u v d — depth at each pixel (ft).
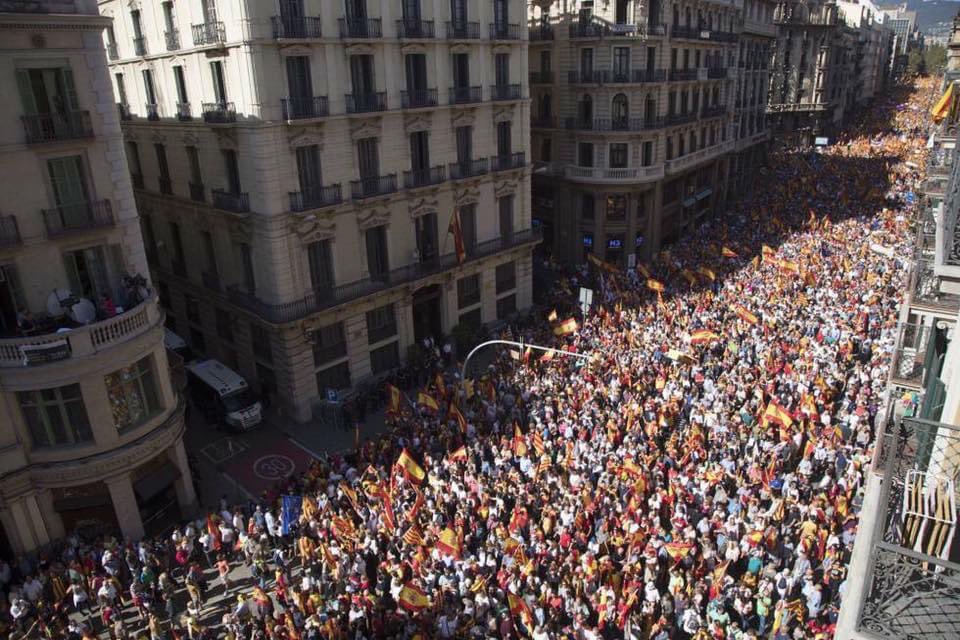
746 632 61.72
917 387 68.18
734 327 123.75
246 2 98.68
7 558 83.41
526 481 85.46
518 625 66.23
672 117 188.96
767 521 73.26
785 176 275.80
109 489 84.64
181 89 118.62
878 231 174.40
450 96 129.90
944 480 32.78
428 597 67.51
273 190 108.47
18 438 79.36
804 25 330.75
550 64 182.09
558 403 101.45
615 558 72.79
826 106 355.77
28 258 79.41
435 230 134.92
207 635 70.03
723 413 94.32
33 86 77.15
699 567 69.31
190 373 122.42
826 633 58.44
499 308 154.71
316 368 121.08
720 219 228.02
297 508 85.15
